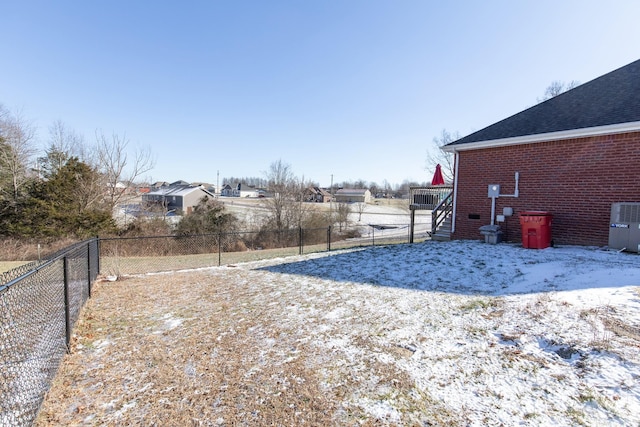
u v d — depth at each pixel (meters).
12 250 15.04
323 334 3.76
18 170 19.02
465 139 9.76
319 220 26.02
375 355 3.15
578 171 7.39
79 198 18.86
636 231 6.11
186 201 41.88
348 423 2.20
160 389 2.77
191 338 3.88
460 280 5.45
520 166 8.41
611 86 8.62
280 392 2.63
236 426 2.23
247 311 4.78
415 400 2.41
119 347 3.72
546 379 2.50
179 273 8.52
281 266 8.38
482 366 2.78
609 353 2.70
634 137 6.58
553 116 8.51
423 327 3.70
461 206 9.82
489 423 2.09
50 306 3.60
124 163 22.80
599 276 4.64
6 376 2.71
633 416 2.00
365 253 8.87
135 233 19.34
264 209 28.77
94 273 7.33
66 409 2.51
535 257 6.32
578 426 1.98
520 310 3.86
